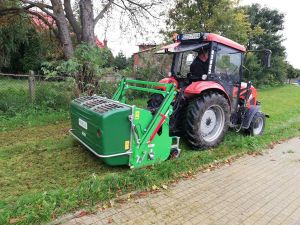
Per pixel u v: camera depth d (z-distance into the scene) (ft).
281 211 11.94
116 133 13.61
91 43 31.86
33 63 70.28
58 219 10.28
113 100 16.39
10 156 15.97
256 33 66.85
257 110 21.67
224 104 18.51
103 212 11.00
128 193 12.36
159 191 12.87
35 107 26.16
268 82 75.36
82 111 15.20
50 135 20.10
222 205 12.09
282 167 16.56
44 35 36.73
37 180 13.32
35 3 30.60
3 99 26.30
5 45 55.52
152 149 14.94
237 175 15.14
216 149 18.47
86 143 15.48
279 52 77.51
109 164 13.87
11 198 11.53
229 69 19.69
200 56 18.66
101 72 27.35
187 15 51.85
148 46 40.01
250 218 11.30
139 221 10.64
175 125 17.78
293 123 27.91
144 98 34.37
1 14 32.83
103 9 33.83
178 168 14.92
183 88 17.80
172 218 10.94
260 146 19.57
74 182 13.24
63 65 26.17
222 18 49.80
